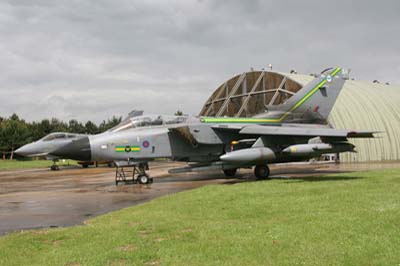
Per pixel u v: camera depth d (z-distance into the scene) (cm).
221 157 1512
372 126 3184
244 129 1578
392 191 1026
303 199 916
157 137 1633
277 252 498
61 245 566
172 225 673
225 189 1178
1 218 852
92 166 3781
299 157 1661
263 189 1149
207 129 1666
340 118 3070
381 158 3170
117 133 1602
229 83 3703
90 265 468
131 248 541
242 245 532
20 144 7025
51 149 3120
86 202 1093
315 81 2002
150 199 1128
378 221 652
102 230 655
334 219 677
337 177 1496
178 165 3706
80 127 10156
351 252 489
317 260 464
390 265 442
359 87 3788
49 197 1237
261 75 3369
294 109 1956
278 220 691
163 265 463
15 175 2556
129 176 2155
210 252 505
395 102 3669
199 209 830
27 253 528
